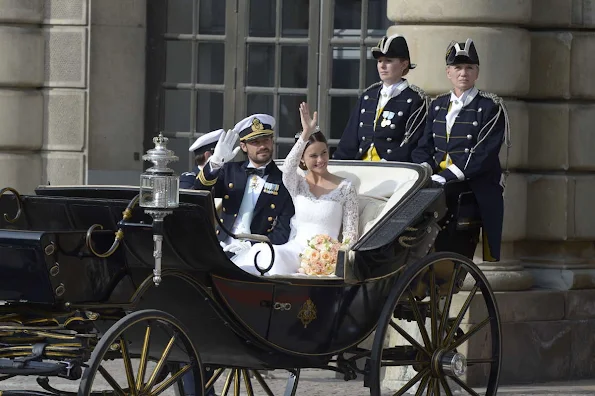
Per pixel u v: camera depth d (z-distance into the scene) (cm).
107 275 2677
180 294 2802
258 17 4556
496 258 3519
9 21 4428
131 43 4509
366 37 4472
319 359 3020
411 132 3625
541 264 4247
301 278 2922
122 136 4519
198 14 4578
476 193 3500
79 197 2900
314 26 4509
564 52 4175
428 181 3241
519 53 4056
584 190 4219
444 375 3228
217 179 3275
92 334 2598
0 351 2559
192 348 2748
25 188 4469
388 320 3048
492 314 3403
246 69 4559
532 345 4109
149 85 4591
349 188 3262
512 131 4075
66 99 4469
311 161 3272
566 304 4181
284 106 4550
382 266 3038
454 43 3575
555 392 3891
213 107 4588
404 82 3669
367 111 3681
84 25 4453
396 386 3941
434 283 3203
